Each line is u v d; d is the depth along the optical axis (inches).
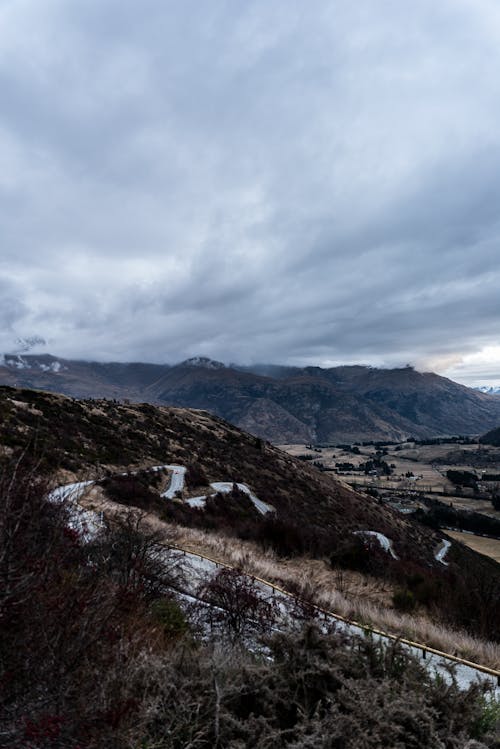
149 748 106.1
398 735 124.6
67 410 2038.6
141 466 1641.2
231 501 1519.4
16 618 99.5
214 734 117.3
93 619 112.2
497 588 435.2
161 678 126.4
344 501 2970.0
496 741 133.6
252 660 159.5
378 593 518.0
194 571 371.2
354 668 151.7
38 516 112.4
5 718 93.8
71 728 96.2
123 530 247.0
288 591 374.6
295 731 124.1
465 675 242.8
